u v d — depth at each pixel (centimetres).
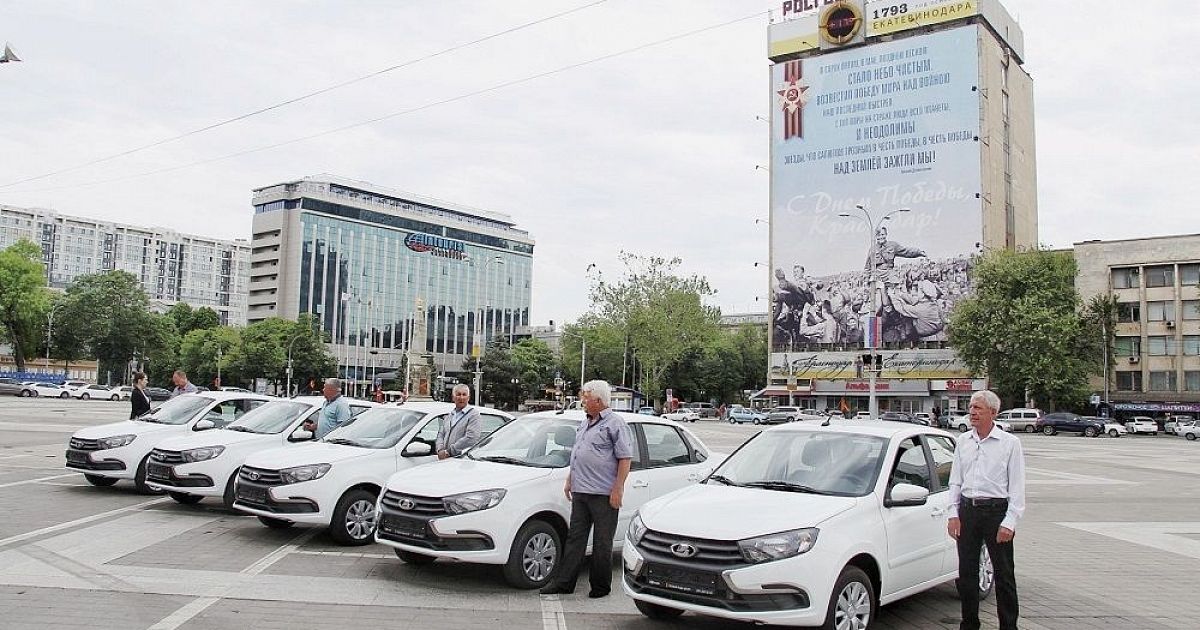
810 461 751
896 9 7931
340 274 13050
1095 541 1223
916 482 753
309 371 9106
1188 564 1052
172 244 18138
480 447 944
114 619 648
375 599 747
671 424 984
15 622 630
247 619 663
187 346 10206
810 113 8300
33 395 7050
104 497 1318
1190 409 6650
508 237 15588
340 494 984
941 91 7662
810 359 8075
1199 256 6819
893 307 7688
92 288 8825
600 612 735
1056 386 6144
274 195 13112
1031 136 9100
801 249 8238
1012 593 682
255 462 1017
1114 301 7094
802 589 607
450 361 14325
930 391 7406
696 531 638
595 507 783
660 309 7238
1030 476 2361
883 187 7869
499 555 780
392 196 14175
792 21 8481
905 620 744
